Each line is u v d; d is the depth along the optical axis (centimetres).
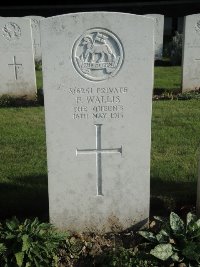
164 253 120
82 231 141
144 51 122
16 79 299
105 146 132
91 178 135
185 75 304
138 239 135
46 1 766
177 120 244
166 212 151
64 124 128
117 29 120
